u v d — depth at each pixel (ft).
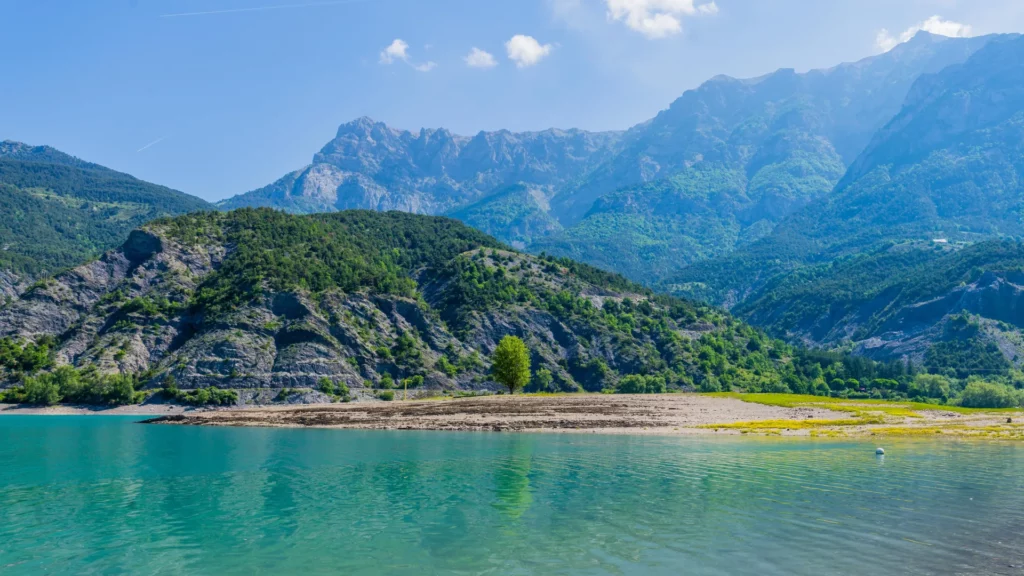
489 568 103.91
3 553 115.03
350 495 161.79
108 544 119.96
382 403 591.78
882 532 123.44
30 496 165.17
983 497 156.56
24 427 417.90
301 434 336.70
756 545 115.14
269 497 160.66
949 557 107.96
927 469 201.05
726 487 169.48
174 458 237.04
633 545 115.75
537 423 374.63
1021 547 113.80
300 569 104.47
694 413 444.96
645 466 207.31
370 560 108.58
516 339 640.58
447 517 137.39
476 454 239.91
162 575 102.73
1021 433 331.36
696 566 103.76
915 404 612.70
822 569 102.22
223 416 465.88
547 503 150.41
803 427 355.97
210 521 135.95
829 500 153.17
